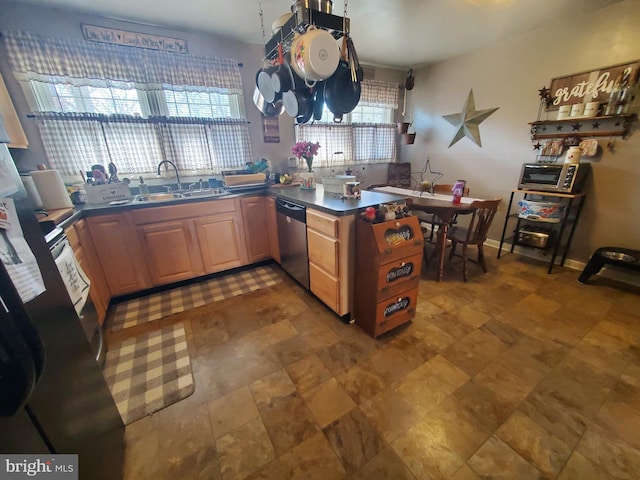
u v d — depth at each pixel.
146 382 1.49
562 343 1.69
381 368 1.54
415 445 1.14
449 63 3.43
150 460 1.11
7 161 0.72
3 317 0.49
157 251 2.34
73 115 2.21
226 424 1.25
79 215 1.92
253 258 2.86
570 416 1.24
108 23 2.19
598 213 2.50
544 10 2.26
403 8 2.17
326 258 1.90
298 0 1.34
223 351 1.71
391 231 1.68
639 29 2.07
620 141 2.29
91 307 1.62
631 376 1.44
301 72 1.44
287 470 1.06
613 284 2.39
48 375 0.72
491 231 3.39
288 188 2.67
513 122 2.95
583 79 2.39
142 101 2.46
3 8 1.91
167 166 2.68
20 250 0.68
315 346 1.73
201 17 2.22
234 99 2.86
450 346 1.70
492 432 1.18
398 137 4.23
